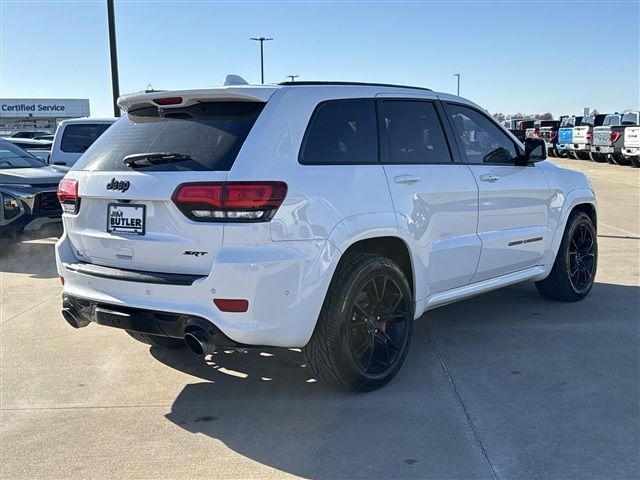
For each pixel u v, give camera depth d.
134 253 3.85
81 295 4.04
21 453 3.50
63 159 12.04
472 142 5.08
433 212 4.50
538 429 3.65
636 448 3.43
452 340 5.16
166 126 4.06
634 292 6.56
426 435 3.61
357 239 3.92
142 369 4.71
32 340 5.41
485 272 5.09
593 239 6.30
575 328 5.41
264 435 3.66
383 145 4.29
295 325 3.66
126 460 3.41
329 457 3.40
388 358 4.26
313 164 3.83
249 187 3.52
